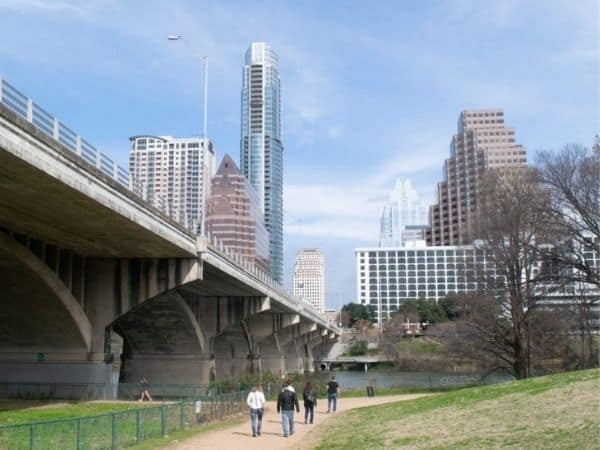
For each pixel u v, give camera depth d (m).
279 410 29.06
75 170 29.06
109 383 48.34
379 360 159.12
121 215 34.41
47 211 33.69
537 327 60.50
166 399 52.16
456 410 28.33
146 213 37.88
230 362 99.38
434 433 23.61
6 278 39.94
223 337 96.06
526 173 58.47
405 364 134.75
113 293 48.47
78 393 47.62
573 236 53.66
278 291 82.31
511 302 57.94
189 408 32.75
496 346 62.06
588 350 67.69
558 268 54.97
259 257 148.00
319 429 31.08
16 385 48.12
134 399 51.34
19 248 37.06
